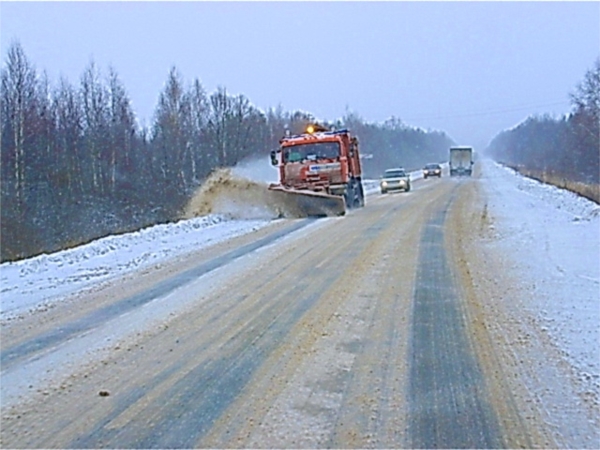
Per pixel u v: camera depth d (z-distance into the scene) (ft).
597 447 13.75
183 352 21.18
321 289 30.86
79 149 154.40
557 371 18.57
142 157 173.27
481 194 112.27
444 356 20.21
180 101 179.73
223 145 187.21
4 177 129.29
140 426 15.30
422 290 30.30
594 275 33.27
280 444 14.14
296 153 78.69
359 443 14.12
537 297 28.50
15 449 14.20
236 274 35.94
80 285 34.71
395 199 107.14
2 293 33.19
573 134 206.80
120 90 169.99
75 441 14.56
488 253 42.14
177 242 53.36
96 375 19.10
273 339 22.41
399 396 16.87
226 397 17.02
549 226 56.80
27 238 90.12
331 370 19.01
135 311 27.50
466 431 14.66
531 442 14.03
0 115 136.15
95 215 119.55
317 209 76.02
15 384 18.52
